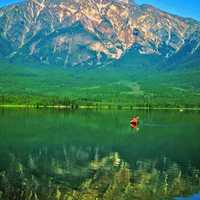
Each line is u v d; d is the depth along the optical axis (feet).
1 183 247.09
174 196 214.90
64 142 423.23
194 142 435.12
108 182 251.80
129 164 312.50
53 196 222.28
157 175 272.10
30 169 290.35
